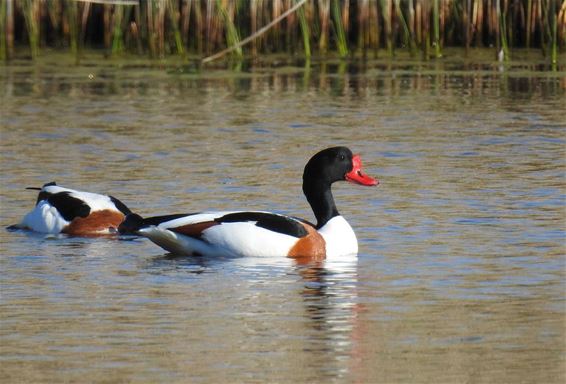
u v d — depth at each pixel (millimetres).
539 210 15133
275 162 18547
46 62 29953
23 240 13977
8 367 9102
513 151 19312
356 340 9789
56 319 10469
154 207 15484
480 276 11969
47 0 31766
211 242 13047
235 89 26531
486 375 8859
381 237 13875
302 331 10055
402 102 24531
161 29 30328
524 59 30062
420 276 12016
